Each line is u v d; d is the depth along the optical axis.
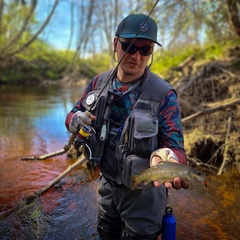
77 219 2.85
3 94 13.91
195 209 3.00
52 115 8.47
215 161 4.32
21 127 6.88
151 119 1.98
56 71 25.86
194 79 6.44
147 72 2.16
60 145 5.43
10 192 3.46
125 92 2.15
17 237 2.56
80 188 3.57
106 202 2.46
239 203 3.12
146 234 2.13
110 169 2.18
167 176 1.72
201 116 5.07
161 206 2.17
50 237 2.56
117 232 2.54
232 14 7.55
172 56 12.35
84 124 2.13
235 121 4.71
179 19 9.77
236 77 5.79
